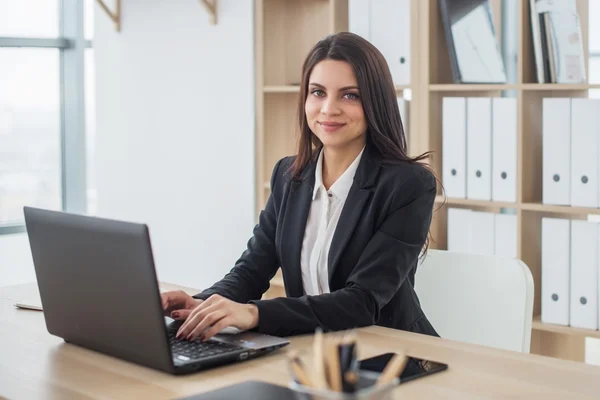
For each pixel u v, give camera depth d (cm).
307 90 201
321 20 354
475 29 304
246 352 146
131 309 140
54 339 165
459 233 308
